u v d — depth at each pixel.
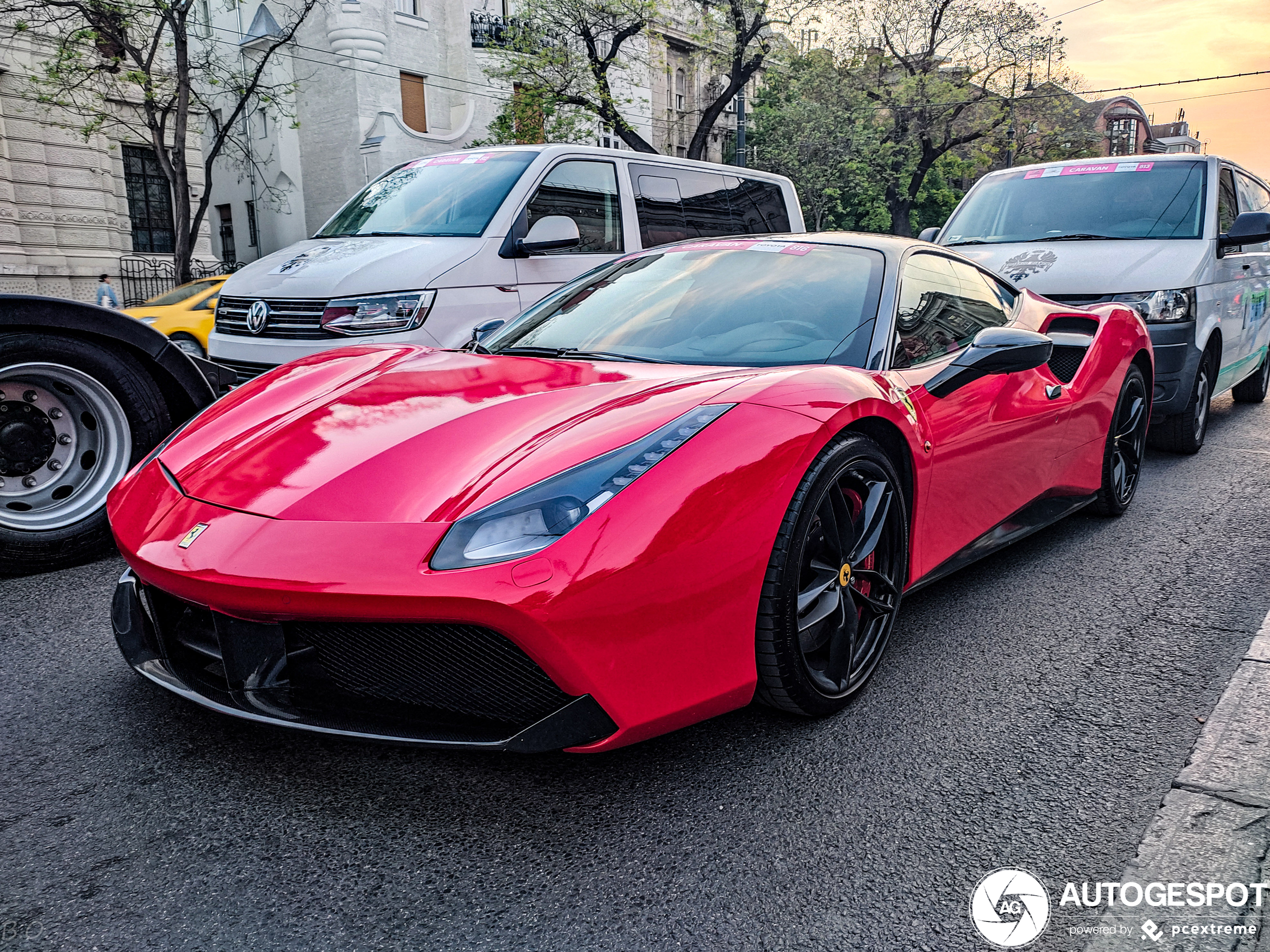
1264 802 1.83
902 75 30.08
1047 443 3.23
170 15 14.31
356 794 1.88
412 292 4.57
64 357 3.23
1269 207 6.97
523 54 19.75
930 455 2.48
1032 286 5.09
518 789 1.90
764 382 2.12
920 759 2.02
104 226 16.08
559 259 5.25
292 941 1.45
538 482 1.77
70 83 14.39
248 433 2.22
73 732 2.12
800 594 2.08
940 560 2.66
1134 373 3.97
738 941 1.46
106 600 3.01
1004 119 30.45
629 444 1.86
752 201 6.81
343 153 20.84
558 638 1.62
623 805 1.84
